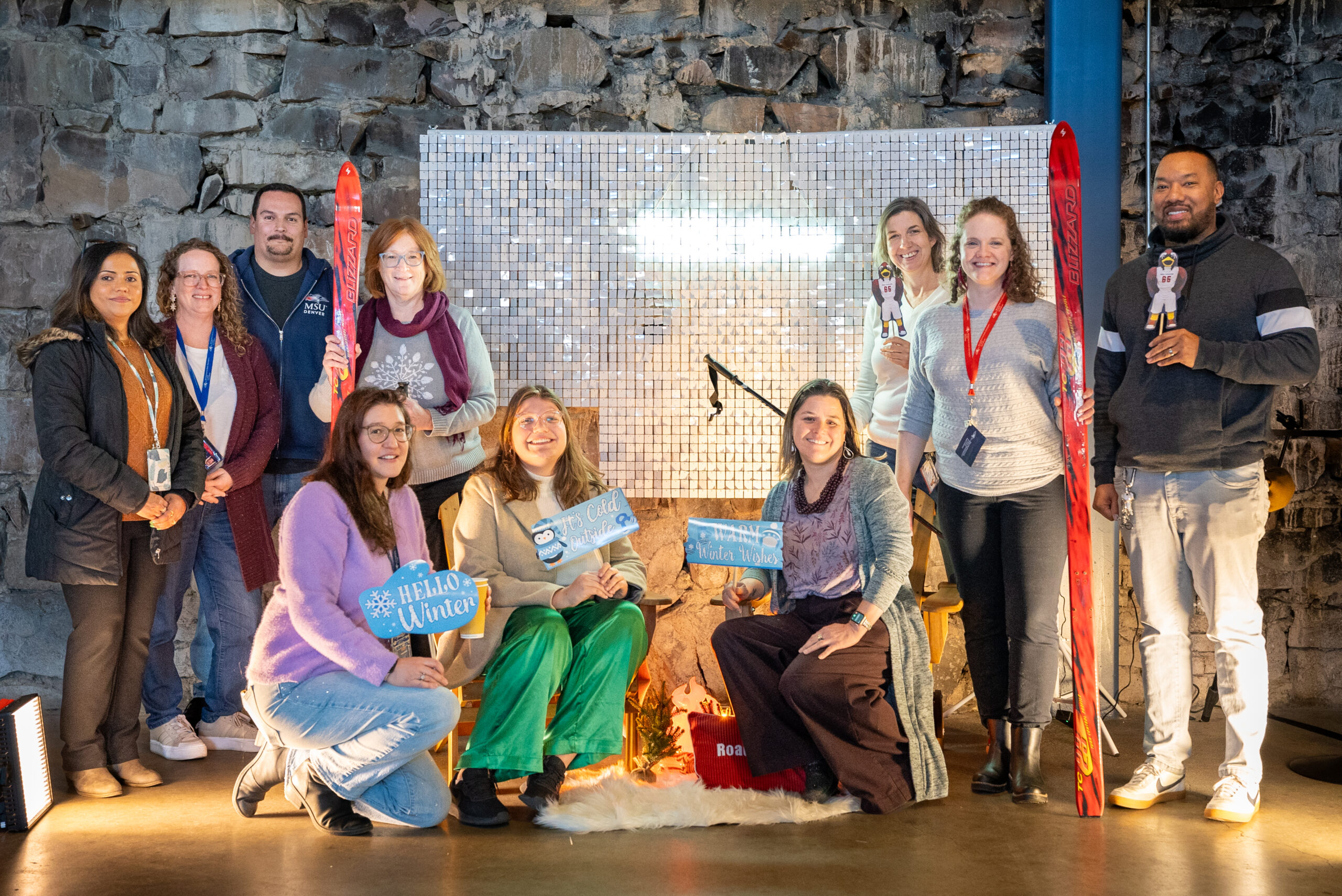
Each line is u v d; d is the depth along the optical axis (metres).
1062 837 2.99
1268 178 4.61
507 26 4.64
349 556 3.01
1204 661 4.56
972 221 3.38
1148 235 4.60
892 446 4.18
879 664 3.29
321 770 2.98
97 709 3.32
